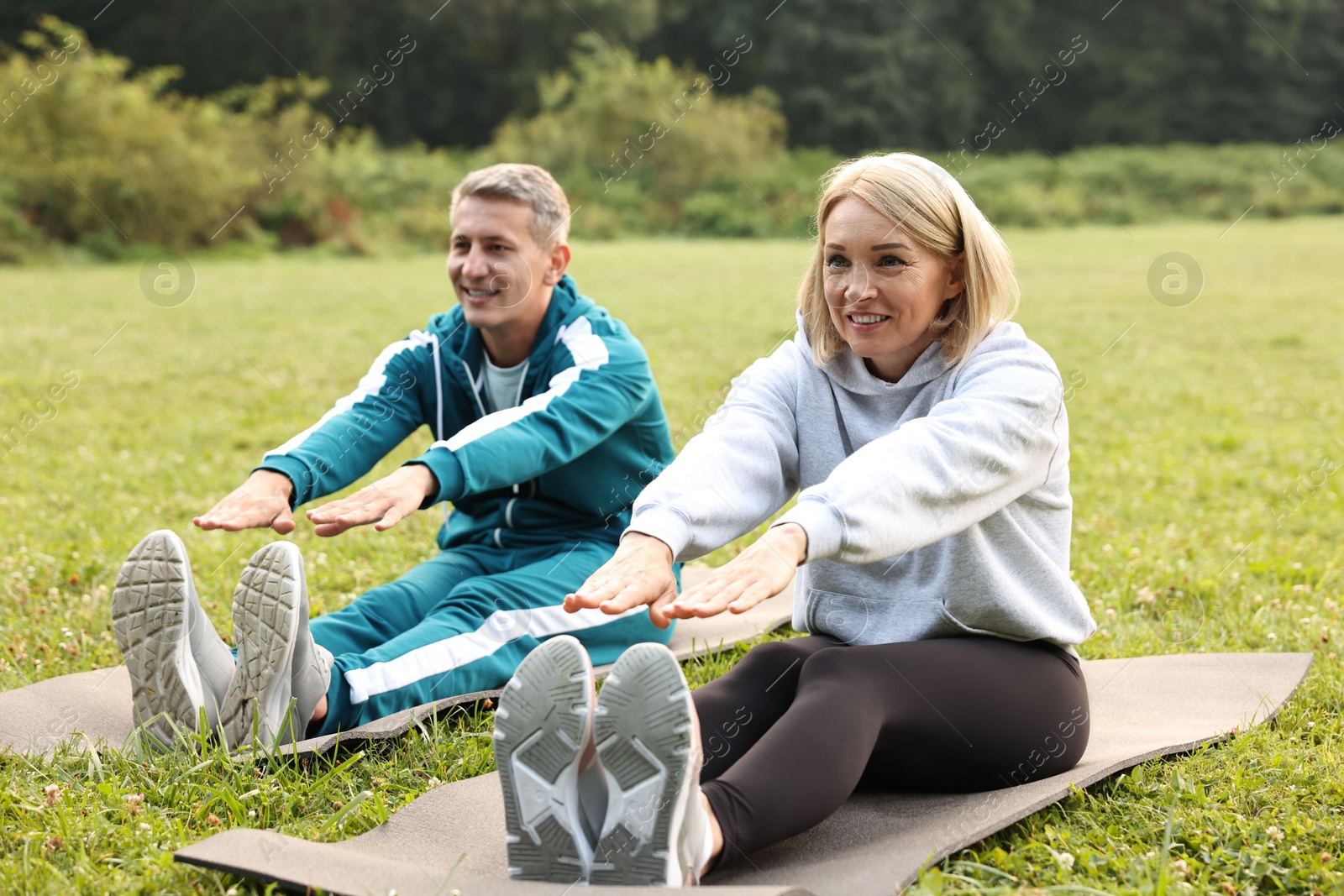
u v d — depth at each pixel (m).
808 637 1.95
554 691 1.46
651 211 21.33
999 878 1.67
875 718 1.67
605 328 2.70
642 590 1.56
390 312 10.42
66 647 2.79
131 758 2.04
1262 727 2.29
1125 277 13.28
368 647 2.43
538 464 2.42
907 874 1.59
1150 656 2.78
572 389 2.54
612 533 2.74
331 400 6.76
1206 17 29.28
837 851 1.72
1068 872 1.69
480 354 2.77
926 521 1.72
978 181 24.28
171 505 4.46
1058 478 1.98
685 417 6.00
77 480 4.81
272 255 16.75
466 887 1.49
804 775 1.57
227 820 1.86
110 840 1.75
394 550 3.85
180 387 6.98
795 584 2.10
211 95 21.66
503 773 1.49
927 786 1.91
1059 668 1.93
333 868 1.56
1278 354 8.63
